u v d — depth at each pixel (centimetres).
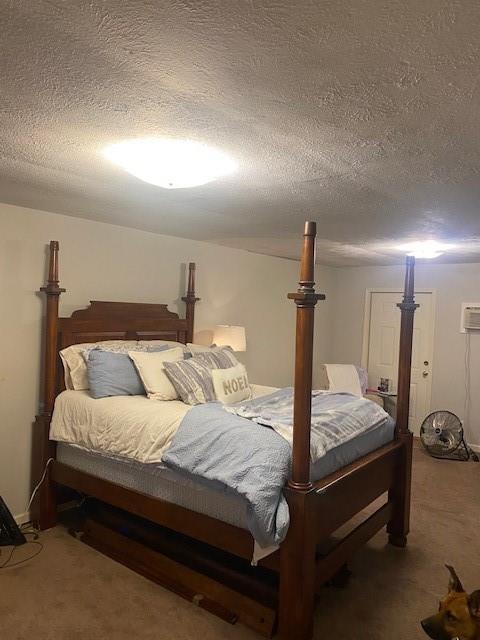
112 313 366
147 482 265
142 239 398
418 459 513
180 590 254
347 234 384
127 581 265
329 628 229
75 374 321
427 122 159
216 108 155
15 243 315
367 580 274
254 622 227
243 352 515
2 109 161
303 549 210
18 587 256
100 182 248
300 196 266
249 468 216
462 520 360
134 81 139
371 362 638
